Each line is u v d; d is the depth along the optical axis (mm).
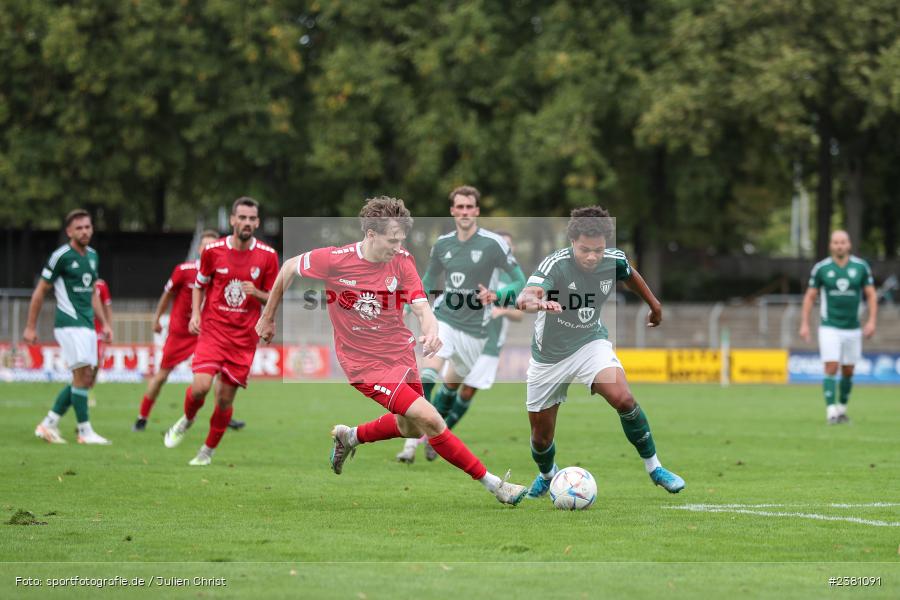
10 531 25734
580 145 119375
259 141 126875
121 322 95688
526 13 130000
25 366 93875
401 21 125625
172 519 27609
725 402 76875
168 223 199250
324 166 122500
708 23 118688
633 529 26094
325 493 32312
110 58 123250
